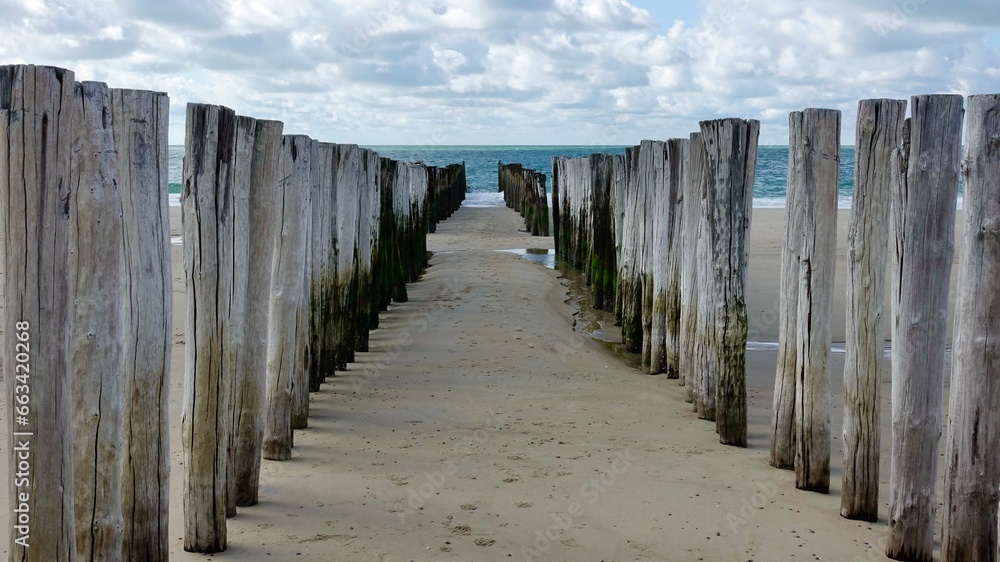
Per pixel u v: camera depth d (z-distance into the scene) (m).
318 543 4.89
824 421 5.95
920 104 4.41
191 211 4.53
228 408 4.73
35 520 3.06
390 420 7.75
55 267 3.01
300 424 7.41
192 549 4.70
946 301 4.62
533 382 9.38
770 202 42.97
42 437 3.04
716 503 5.70
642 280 11.02
